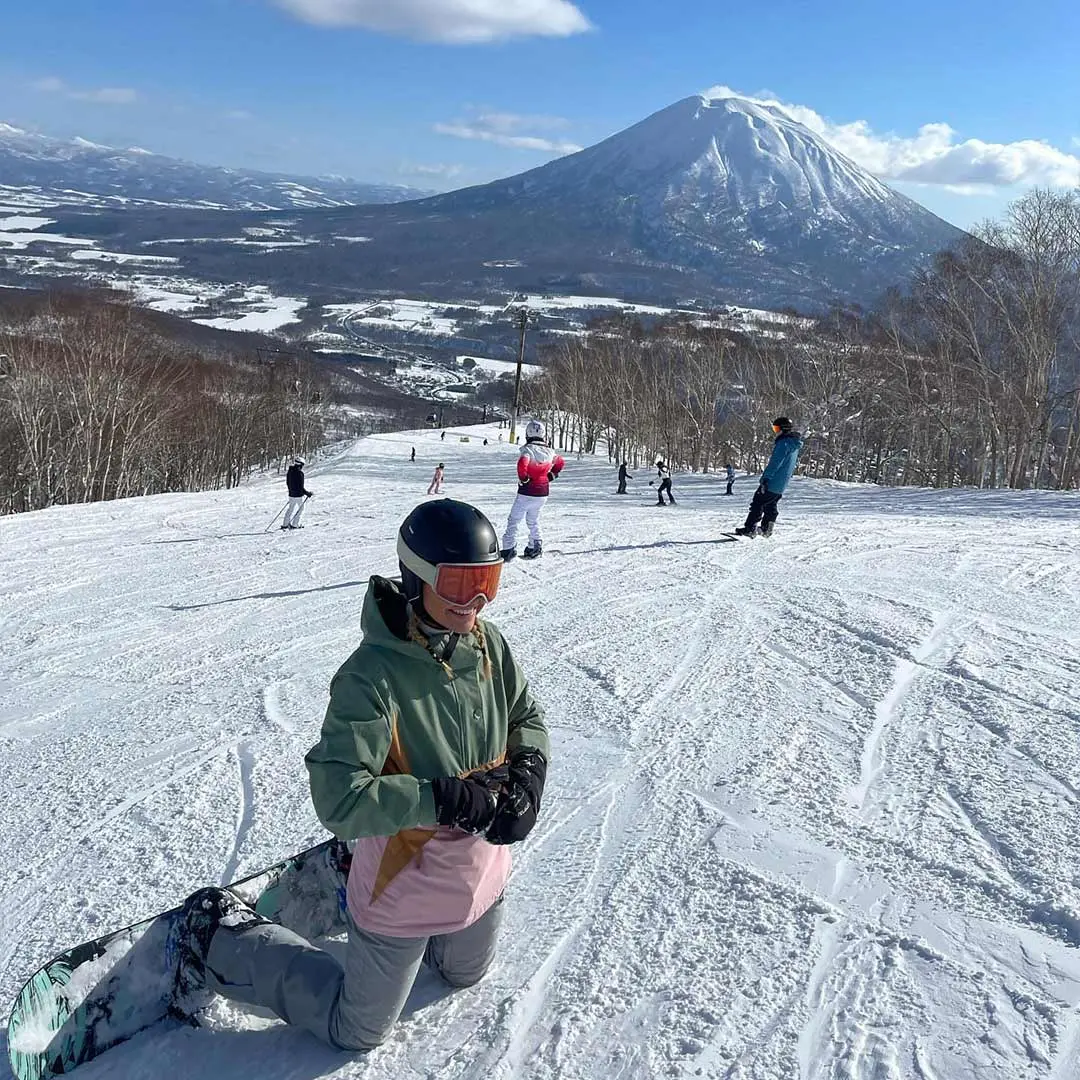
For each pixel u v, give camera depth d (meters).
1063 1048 2.10
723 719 4.86
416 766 2.08
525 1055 2.26
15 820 4.12
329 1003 2.26
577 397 64.12
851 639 6.40
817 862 3.14
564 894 3.07
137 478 41.62
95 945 2.32
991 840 3.23
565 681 5.74
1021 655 5.74
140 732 5.33
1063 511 16.72
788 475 11.73
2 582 10.94
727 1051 2.21
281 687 6.15
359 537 14.13
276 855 3.58
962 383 38.12
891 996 2.36
